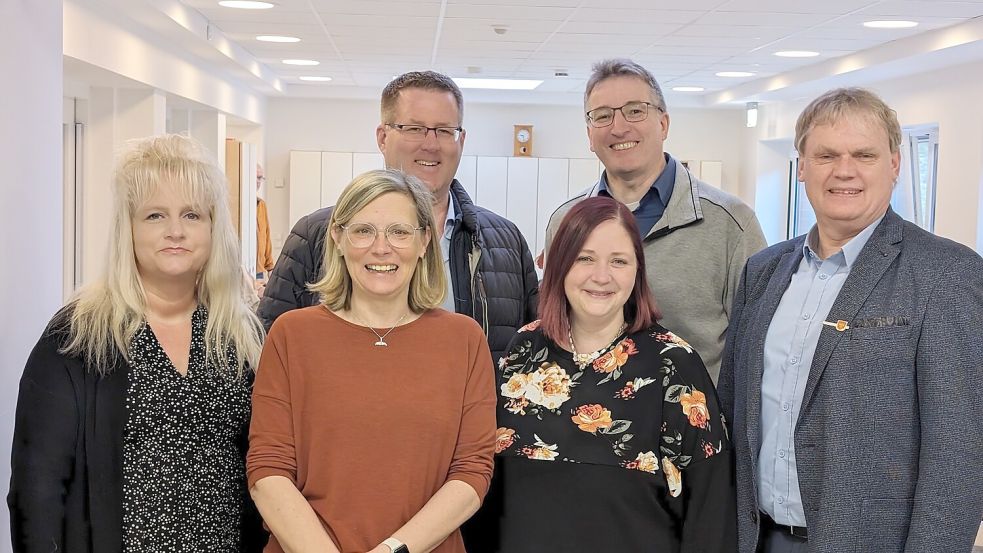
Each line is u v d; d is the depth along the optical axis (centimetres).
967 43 634
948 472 181
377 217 186
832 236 207
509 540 197
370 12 631
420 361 188
